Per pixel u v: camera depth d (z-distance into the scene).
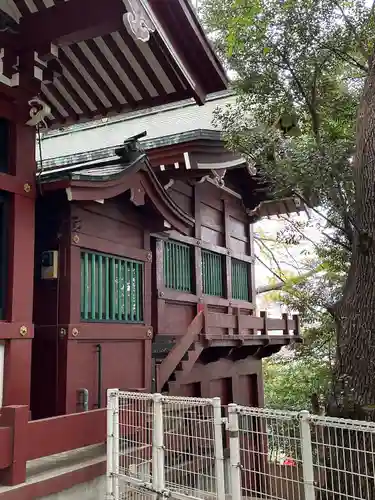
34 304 5.88
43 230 5.97
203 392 8.34
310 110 5.99
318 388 10.97
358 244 4.58
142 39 4.37
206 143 7.91
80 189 5.30
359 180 4.73
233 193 11.08
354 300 4.52
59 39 4.77
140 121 10.98
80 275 5.91
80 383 5.71
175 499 3.75
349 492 3.82
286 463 3.29
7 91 4.91
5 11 4.82
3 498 3.54
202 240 9.74
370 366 4.25
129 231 6.82
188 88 5.61
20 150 5.04
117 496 4.17
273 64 6.10
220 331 8.56
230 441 3.34
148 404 4.13
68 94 6.43
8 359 4.67
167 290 8.44
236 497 3.26
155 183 6.44
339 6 5.96
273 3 5.93
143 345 6.81
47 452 4.05
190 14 4.91
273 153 5.63
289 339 10.48
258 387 10.54
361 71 7.03
